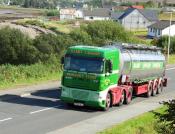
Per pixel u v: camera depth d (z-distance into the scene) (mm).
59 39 55344
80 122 26016
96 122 26219
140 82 36969
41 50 53344
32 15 180375
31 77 42250
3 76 39406
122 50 33469
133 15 185500
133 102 35188
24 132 22750
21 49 53062
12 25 92312
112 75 30875
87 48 30078
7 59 53312
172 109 14953
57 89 38250
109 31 72500
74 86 30094
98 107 30484
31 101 32156
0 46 53594
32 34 82562
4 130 22984
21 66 43969
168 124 15180
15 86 37719
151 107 32875
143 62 36844
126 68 33312
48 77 43781
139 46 36938
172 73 62312
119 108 31828
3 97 32688
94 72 29734
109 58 30172
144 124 25781
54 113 28594
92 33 71375
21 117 26672
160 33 138375
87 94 29891
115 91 31594
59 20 158750
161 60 41688
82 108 30844
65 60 30406
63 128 24047
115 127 24219
